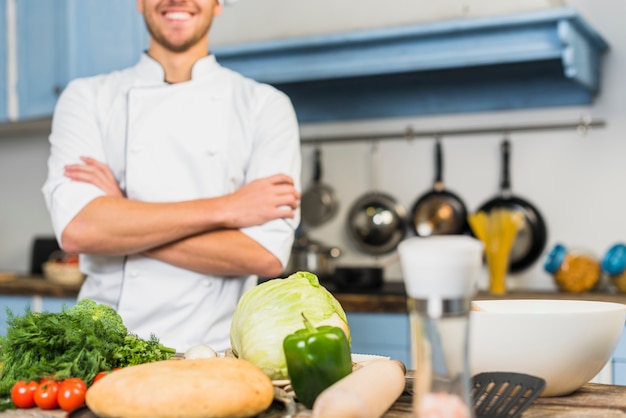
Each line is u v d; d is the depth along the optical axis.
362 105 2.99
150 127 1.75
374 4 2.99
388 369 0.89
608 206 2.66
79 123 1.78
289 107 1.83
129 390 0.79
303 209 3.06
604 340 0.96
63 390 0.89
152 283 1.69
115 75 1.84
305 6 3.11
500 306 1.11
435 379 0.68
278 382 0.95
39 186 3.62
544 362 0.95
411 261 0.68
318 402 0.76
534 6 2.76
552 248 2.67
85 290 1.79
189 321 1.69
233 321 1.04
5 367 0.96
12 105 3.29
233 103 1.80
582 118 2.68
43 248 3.48
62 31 3.14
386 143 2.96
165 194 1.74
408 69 2.50
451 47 2.44
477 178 2.83
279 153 1.73
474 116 2.84
